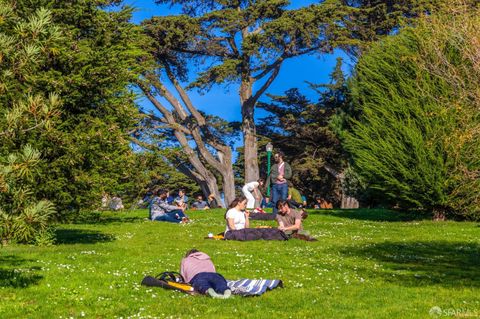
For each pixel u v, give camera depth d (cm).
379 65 2598
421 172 2412
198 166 4578
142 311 860
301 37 3903
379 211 2961
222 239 1756
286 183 2373
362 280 1112
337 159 5031
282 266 1259
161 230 2039
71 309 880
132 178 2438
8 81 955
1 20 961
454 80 2266
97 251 1466
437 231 2044
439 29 2420
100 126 1642
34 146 1320
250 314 836
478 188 2355
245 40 3772
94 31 1925
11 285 1023
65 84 1554
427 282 1100
